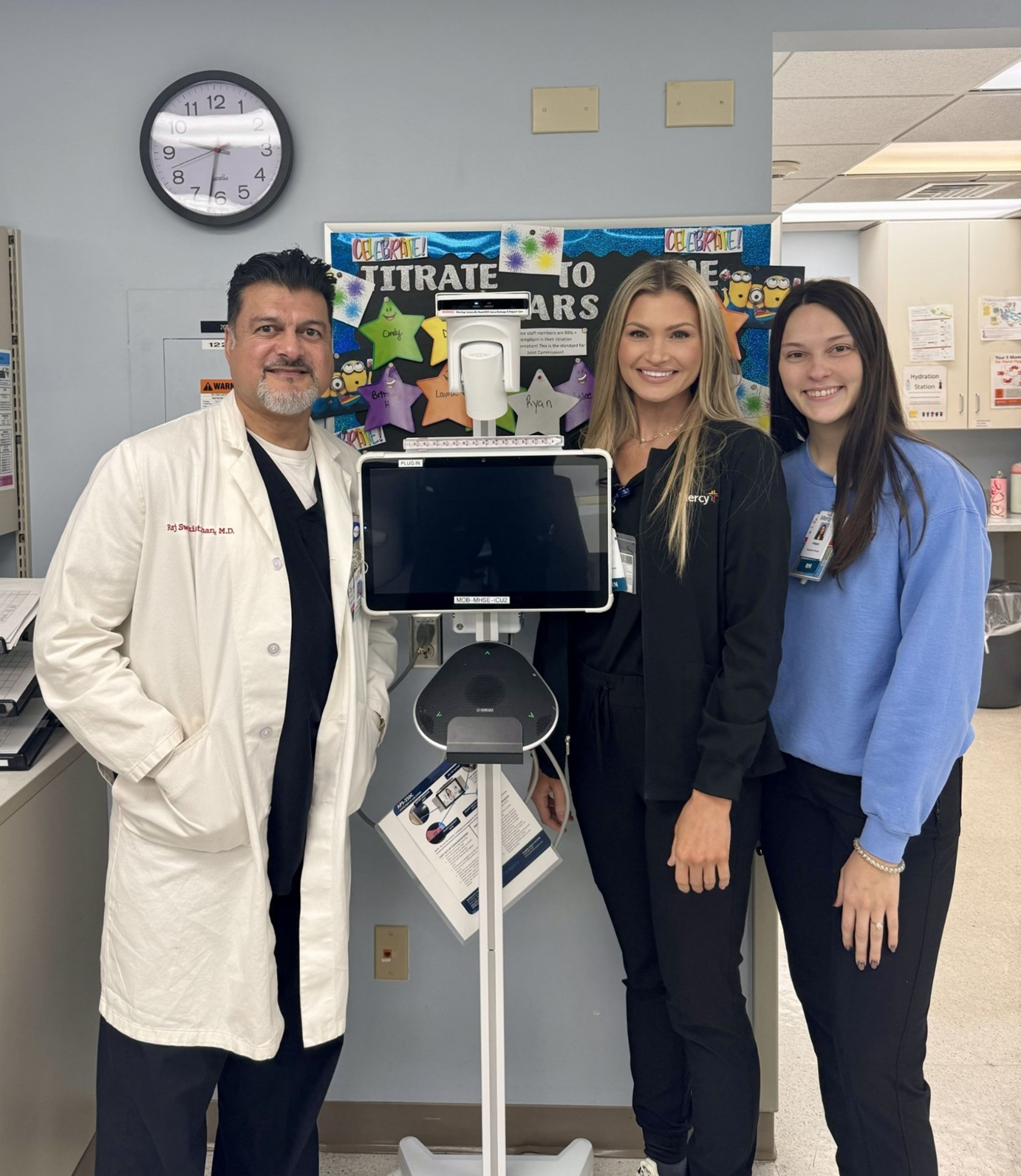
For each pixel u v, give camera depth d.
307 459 1.57
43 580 1.84
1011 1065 2.25
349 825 1.87
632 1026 1.74
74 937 1.80
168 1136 1.46
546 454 1.42
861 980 1.47
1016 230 4.98
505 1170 1.60
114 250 1.92
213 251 1.92
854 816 1.49
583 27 1.86
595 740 1.60
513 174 1.89
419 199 1.90
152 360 1.94
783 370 1.54
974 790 3.86
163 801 1.42
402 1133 2.05
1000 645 4.91
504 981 1.91
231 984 1.43
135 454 1.42
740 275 1.88
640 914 1.66
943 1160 1.94
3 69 1.89
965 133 4.04
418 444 1.42
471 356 1.42
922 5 1.86
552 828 1.87
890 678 1.42
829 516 1.52
